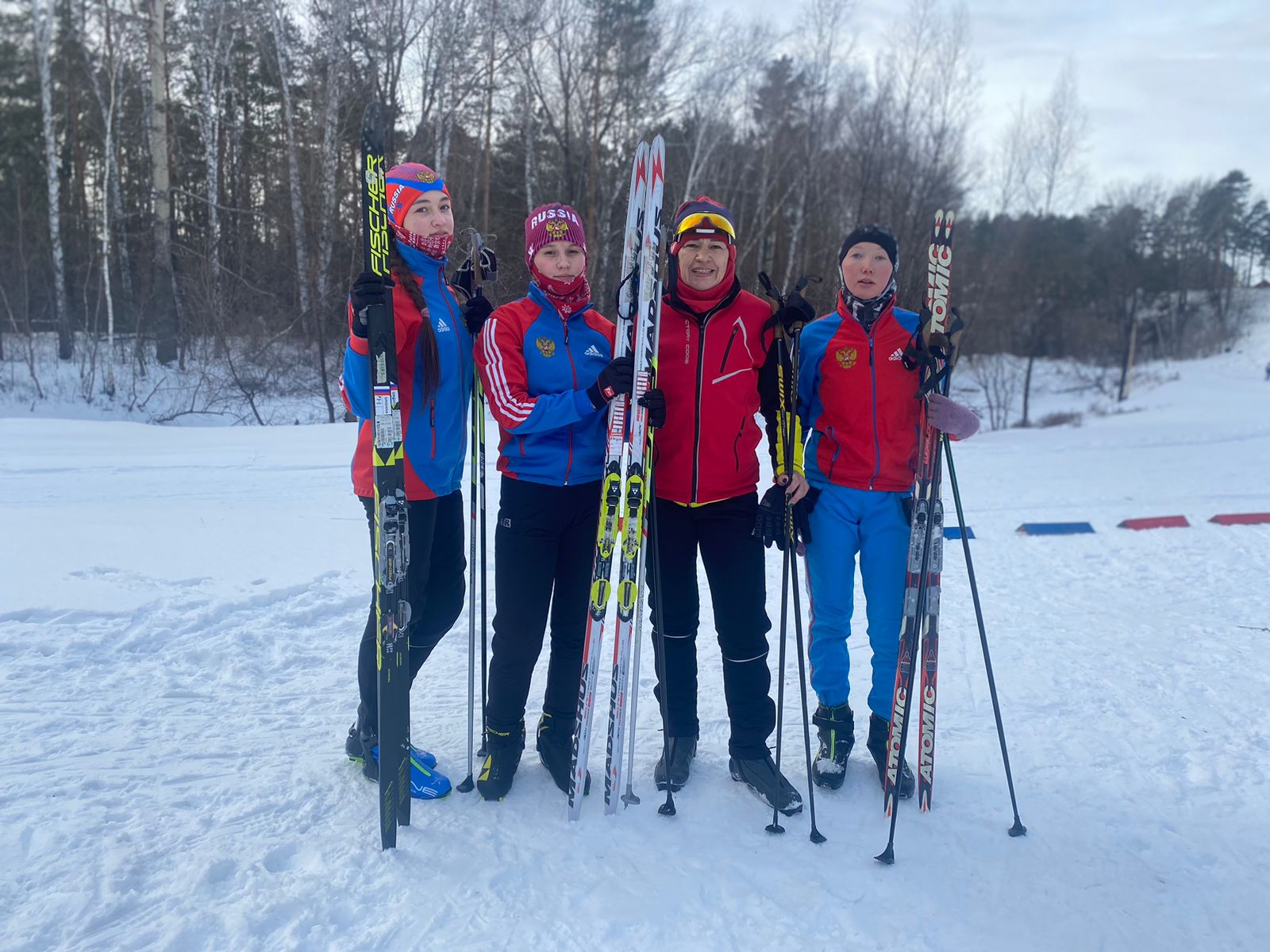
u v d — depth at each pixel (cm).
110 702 299
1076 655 372
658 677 256
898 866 216
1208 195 5681
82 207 2178
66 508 611
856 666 363
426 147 1717
